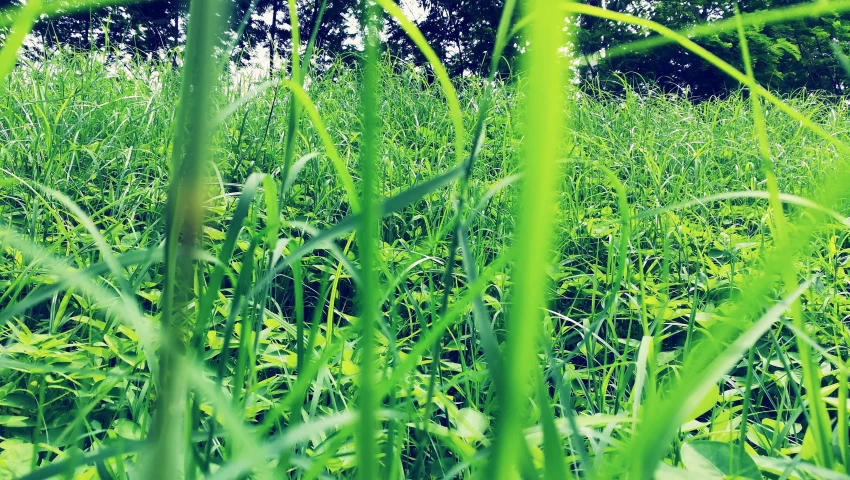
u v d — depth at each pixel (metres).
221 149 1.75
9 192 1.42
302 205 1.74
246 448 0.31
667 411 0.32
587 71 3.48
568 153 2.08
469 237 1.44
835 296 1.11
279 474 0.43
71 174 1.63
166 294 0.34
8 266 1.07
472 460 0.44
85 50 2.66
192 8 0.31
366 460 0.28
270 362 0.88
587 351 0.89
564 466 0.32
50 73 2.36
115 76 2.56
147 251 0.42
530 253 0.23
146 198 1.52
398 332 1.07
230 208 1.53
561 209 1.67
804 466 0.46
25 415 0.78
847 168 0.30
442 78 0.38
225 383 0.79
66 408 0.81
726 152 2.59
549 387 0.91
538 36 0.20
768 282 0.31
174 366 0.33
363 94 0.25
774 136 2.95
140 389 0.82
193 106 0.33
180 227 0.34
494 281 1.21
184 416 0.43
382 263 0.55
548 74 0.20
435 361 0.47
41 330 1.01
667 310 1.19
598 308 1.30
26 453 0.67
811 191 1.88
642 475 0.32
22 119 1.76
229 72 2.47
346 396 0.81
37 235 1.24
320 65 3.32
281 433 0.65
